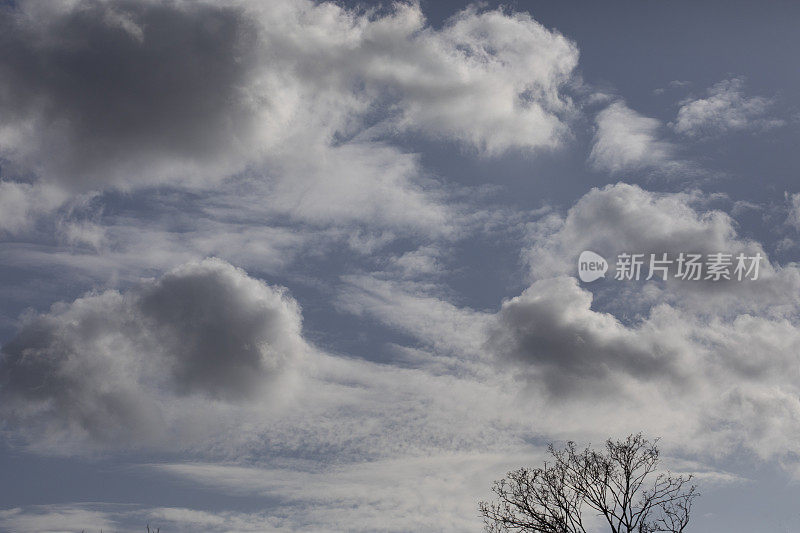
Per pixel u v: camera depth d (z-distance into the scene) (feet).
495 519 122.01
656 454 121.90
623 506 117.91
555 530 117.29
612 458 121.90
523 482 123.24
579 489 120.67
